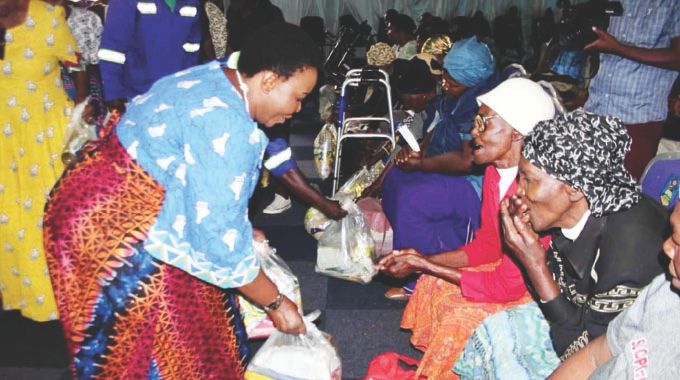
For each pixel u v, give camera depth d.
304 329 1.92
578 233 1.52
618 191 1.43
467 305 2.07
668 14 2.70
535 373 1.86
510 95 1.99
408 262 2.13
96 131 2.49
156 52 2.99
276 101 1.58
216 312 1.79
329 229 3.22
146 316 1.66
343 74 5.21
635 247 1.44
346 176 4.50
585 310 1.56
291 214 4.27
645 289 1.21
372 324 2.89
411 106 3.50
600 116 1.44
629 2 2.75
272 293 1.81
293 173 2.90
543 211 1.50
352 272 3.15
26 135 2.64
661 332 1.15
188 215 1.55
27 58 2.53
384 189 3.21
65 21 2.59
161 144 1.53
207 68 1.63
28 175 2.69
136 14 2.88
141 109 1.59
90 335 1.68
